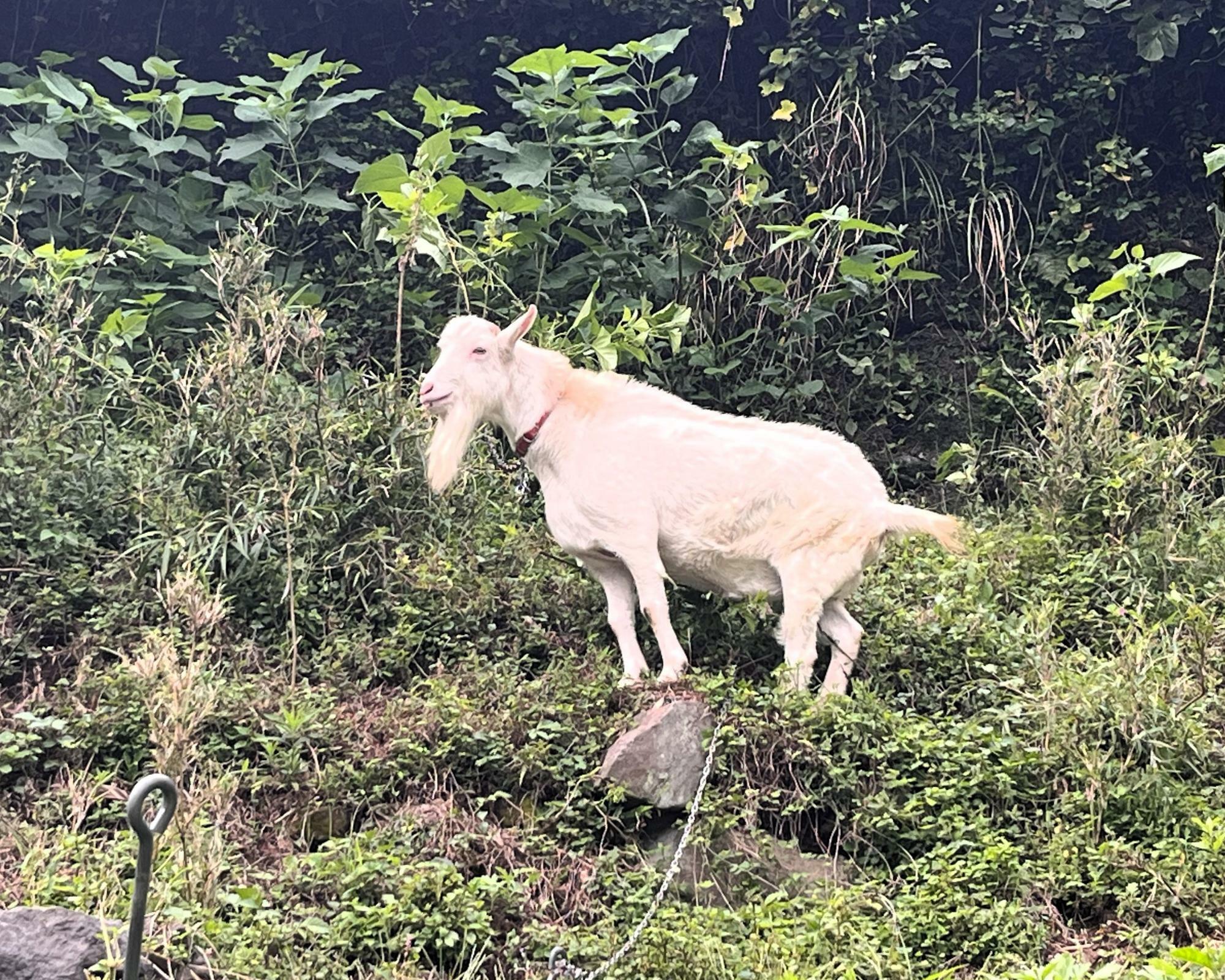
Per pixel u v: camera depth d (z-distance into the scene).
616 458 5.30
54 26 10.20
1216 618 5.92
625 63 10.20
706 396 8.28
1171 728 4.82
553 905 4.24
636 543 5.27
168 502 5.88
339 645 5.50
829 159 9.13
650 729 4.69
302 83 10.10
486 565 5.99
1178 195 9.94
